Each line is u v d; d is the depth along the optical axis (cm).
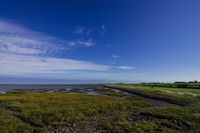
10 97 4988
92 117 2878
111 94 8131
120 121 2533
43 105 3709
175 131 2116
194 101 5378
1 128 2031
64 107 3475
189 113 3027
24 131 2059
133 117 2848
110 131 2127
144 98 6625
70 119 2653
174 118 2678
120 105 4172
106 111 3456
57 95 5872
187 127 2322
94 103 4241
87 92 9425
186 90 9600
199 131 2119
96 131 2136
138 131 2083
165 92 8306
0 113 2850
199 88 11256
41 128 2212
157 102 5422
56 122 2483
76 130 2175
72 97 5384
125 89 11900
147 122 2467
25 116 2688
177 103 5169
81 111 3203
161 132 2053
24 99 4572
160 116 2844
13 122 2327
